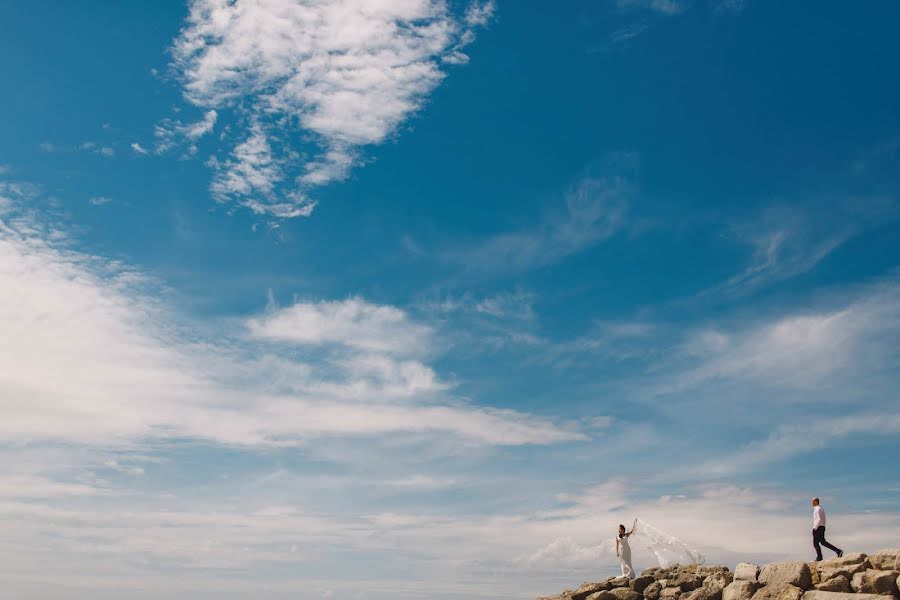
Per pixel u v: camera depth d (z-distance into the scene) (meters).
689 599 33.47
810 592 29.14
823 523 32.53
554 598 38.75
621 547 39.22
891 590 27.67
